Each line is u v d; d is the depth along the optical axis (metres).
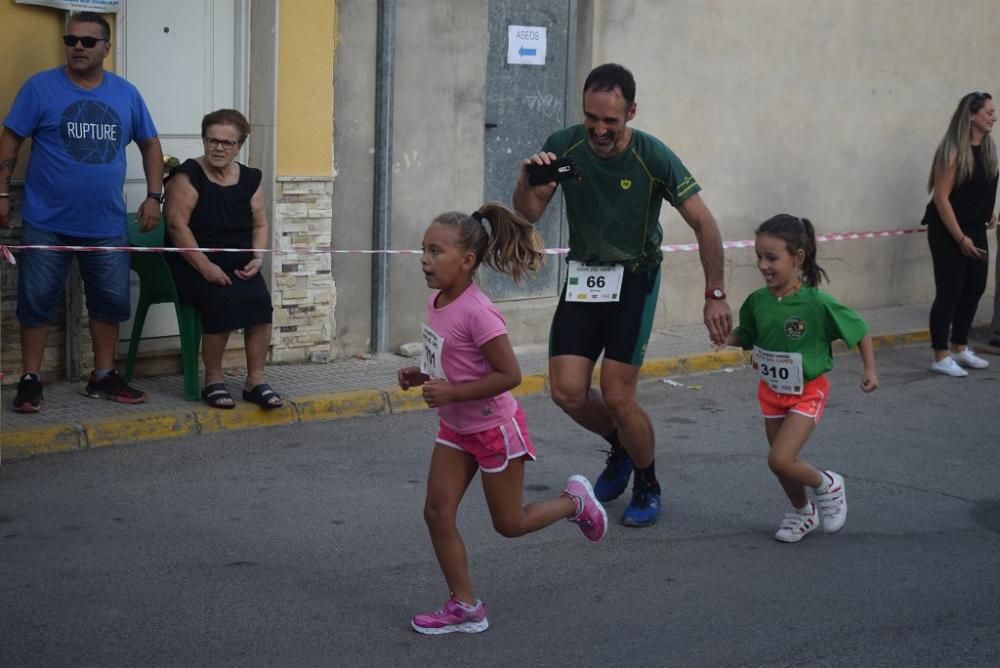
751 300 7.43
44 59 9.65
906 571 7.11
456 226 5.86
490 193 12.47
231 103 10.60
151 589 6.49
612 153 7.21
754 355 7.50
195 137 10.50
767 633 6.20
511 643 6.02
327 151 11.01
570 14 12.60
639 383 11.68
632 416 7.48
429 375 6.11
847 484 8.75
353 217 11.27
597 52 12.63
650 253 7.44
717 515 8.02
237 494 8.05
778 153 14.05
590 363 7.50
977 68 15.72
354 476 8.52
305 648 5.87
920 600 6.68
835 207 14.66
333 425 9.74
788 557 7.29
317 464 8.74
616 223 7.29
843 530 7.80
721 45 13.38
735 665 5.83
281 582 6.65
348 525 7.56
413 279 11.70
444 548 6.06
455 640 6.02
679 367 12.03
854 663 5.88
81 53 8.98
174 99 10.33
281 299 10.95
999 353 13.37
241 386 10.25
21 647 5.76
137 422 9.05
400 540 7.34
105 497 7.88
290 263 10.94
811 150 14.33
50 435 8.69
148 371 10.43
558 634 6.14
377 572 6.84
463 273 5.92
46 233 9.09
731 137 13.62
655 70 12.98
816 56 14.17
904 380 12.13
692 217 7.28
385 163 11.28
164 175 10.12
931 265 15.73
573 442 9.62
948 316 12.29
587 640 6.07
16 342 9.73
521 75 12.44
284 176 10.77
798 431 7.34
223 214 9.47
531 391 11.06
